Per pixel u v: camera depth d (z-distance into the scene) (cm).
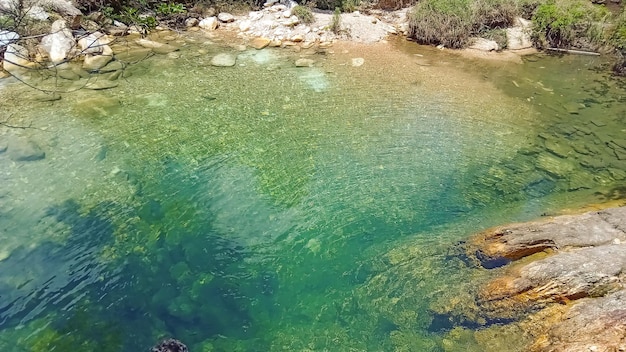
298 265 494
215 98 781
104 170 602
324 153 664
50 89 761
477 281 462
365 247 517
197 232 525
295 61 932
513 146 702
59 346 393
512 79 918
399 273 482
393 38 1075
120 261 481
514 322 414
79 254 484
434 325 427
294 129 712
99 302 436
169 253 496
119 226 523
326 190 598
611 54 1035
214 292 457
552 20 1051
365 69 918
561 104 832
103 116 708
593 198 588
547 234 481
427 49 1030
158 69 857
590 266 421
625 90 893
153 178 597
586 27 1057
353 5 1201
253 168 628
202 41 988
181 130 693
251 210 561
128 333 409
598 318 375
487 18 1079
